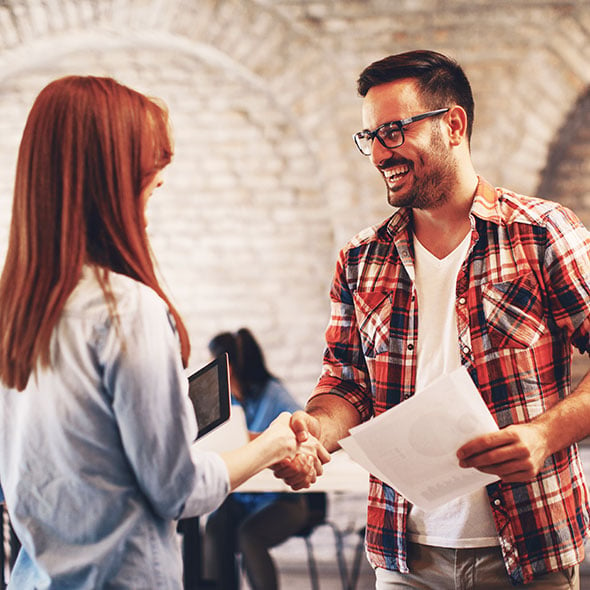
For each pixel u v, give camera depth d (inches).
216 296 201.9
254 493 146.7
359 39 182.1
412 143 69.6
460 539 67.9
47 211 54.0
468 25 180.7
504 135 182.1
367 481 125.6
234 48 183.5
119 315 51.8
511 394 67.1
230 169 200.4
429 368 70.6
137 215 55.9
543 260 68.3
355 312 75.7
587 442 187.9
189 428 53.4
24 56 191.3
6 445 55.3
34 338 52.6
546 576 66.6
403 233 73.7
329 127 185.5
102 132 54.4
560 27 178.7
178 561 55.4
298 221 199.6
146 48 198.4
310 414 74.0
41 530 53.1
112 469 52.7
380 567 72.9
